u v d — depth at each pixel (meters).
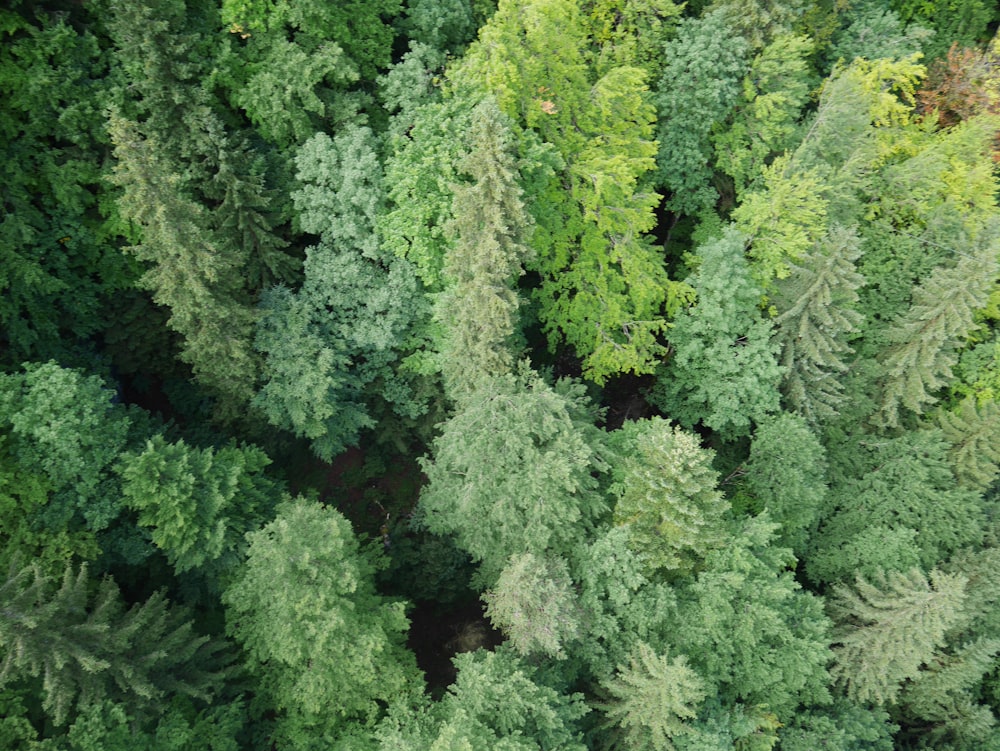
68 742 17.88
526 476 23.20
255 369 25.58
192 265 21.38
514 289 30.94
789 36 29.50
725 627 22.59
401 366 27.81
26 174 22.94
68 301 24.88
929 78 37.22
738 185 31.81
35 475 20.19
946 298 27.47
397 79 25.19
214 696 22.48
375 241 24.69
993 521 27.84
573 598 22.16
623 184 26.25
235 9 23.38
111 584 20.80
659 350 29.55
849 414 30.31
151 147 20.06
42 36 21.78
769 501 27.20
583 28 30.36
